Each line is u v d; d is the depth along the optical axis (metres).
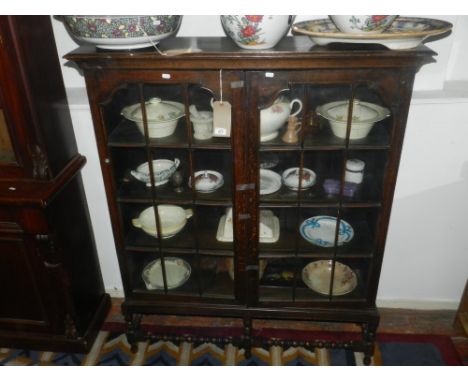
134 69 1.16
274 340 1.60
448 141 1.49
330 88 1.35
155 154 1.50
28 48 1.21
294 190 1.40
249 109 1.18
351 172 1.41
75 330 1.58
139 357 1.65
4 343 1.64
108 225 1.76
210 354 1.66
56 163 1.38
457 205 1.61
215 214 1.61
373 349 1.58
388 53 1.07
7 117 1.25
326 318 1.54
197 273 1.52
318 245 1.47
